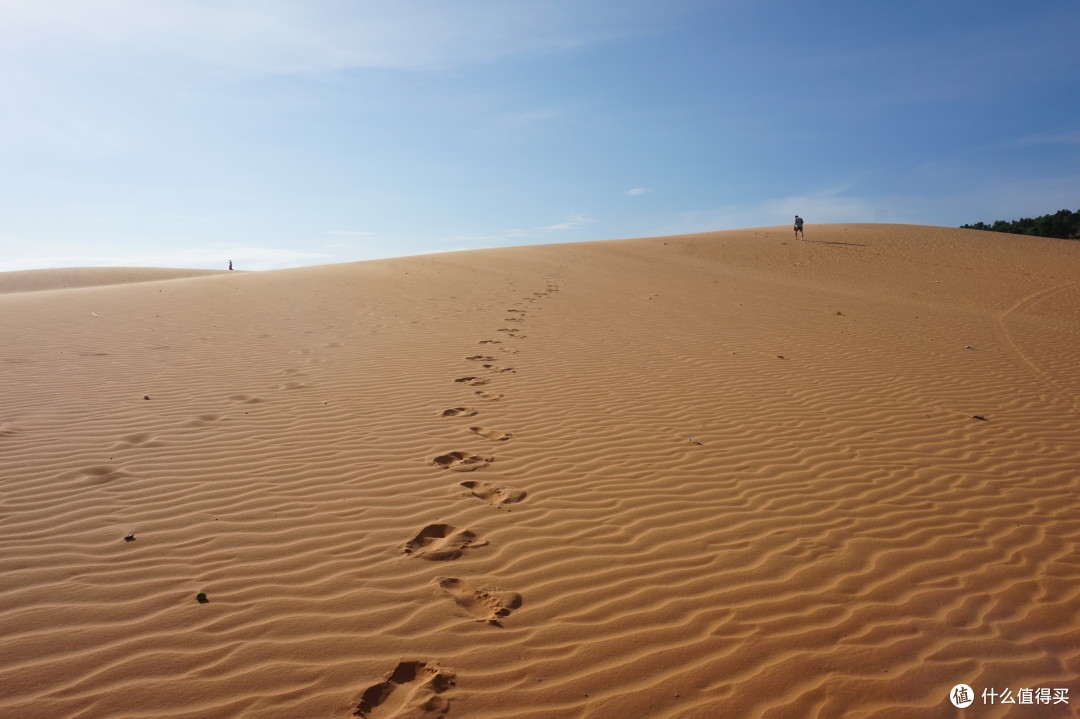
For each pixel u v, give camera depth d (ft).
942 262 100.94
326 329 42.88
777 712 9.84
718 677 10.61
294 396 27.02
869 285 81.76
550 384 30.04
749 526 16.11
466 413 25.31
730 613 12.36
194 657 10.73
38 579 12.84
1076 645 11.51
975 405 27.66
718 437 22.98
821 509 17.15
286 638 11.30
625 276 79.41
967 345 42.39
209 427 22.79
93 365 31.50
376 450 21.01
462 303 55.47
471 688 10.20
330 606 12.29
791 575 13.76
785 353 37.93
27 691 9.78
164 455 19.98
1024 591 13.21
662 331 44.45
